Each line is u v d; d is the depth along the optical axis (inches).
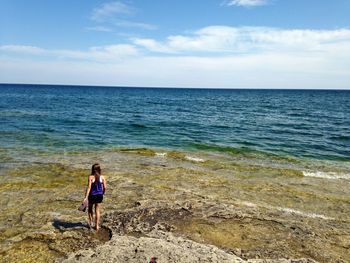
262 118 2055.9
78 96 4982.8
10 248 358.6
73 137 1149.7
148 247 342.6
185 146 1039.0
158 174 684.7
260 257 353.7
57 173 663.8
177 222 436.1
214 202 510.6
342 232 433.1
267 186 631.8
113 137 1185.4
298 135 1342.3
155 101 4136.3
